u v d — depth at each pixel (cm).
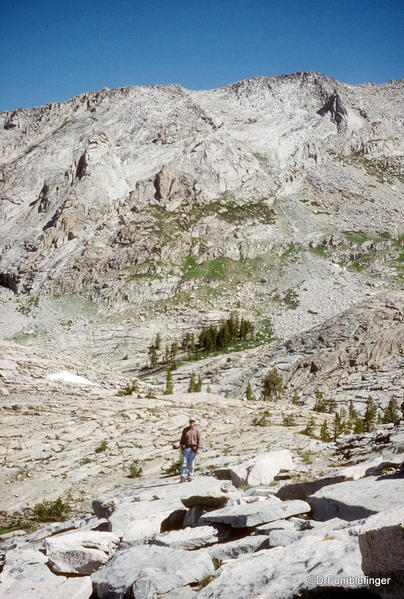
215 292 15638
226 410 4406
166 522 1156
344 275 16562
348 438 2750
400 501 816
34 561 1034
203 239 18338
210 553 844
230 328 12500
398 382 6725
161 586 723
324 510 918
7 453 3019
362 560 533
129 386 4984
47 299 16100
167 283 15862
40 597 800
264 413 4403
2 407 3753
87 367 5288
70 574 972
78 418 3625
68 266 17062
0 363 4619
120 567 843
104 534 1078
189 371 10012
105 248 17638
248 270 17200
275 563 672
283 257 17962
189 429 1795
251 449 3050
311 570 594
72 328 14000
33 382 4403
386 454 1902
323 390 7306
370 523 533
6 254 18838
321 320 13125
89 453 3070
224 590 641
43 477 2739
